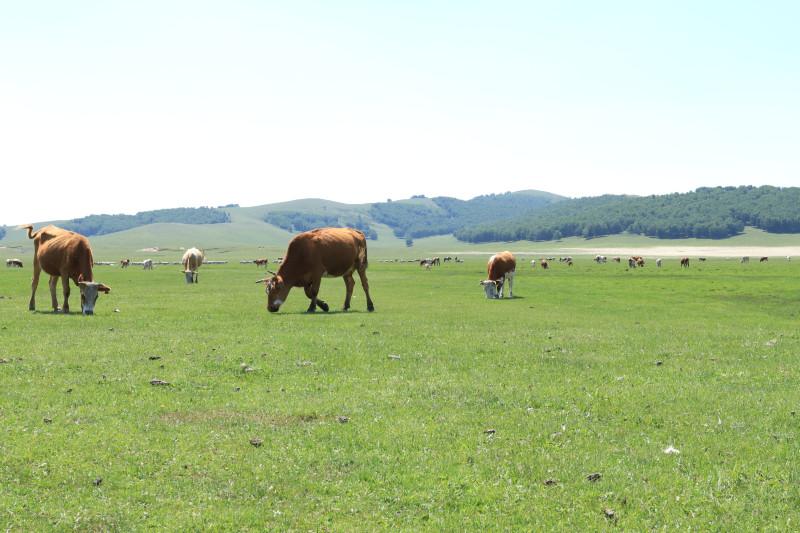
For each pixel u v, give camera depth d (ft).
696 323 98.94
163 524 26.91
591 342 71.56
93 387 47.44
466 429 38.93
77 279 99.04
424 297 146.51
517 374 54.03
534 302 135.44
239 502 29.07
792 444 36.27
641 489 30.42
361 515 27.96
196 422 39.86
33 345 64.08
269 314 100.17
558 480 31.58
